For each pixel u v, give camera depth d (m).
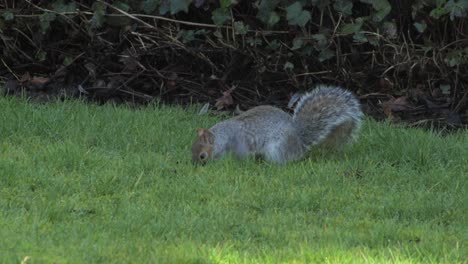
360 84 14.98
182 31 14.69
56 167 11.20
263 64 14.86
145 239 8.89
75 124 12.95
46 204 9.78
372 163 12.02
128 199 10.23
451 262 8.45
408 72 14.73
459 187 11.10
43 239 8.64
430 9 14.70
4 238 8.52
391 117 14.30
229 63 15.09
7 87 14.88
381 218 10.07
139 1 14.88
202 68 15.36
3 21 15.06
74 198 10.14
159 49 15.19
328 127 12.42
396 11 14.95
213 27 15.01
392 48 14.77
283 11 14.59
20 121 12.80
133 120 13.28
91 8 14.77
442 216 10.10
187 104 14.88
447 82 14.86
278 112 12.31
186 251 8.43
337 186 11.01
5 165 10.80
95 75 15.20
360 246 8.88
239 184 10.87
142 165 11.34
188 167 11.55
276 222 9.62
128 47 15.31
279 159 12.07
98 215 9.66
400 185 11.21
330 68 15.00
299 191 10.68
